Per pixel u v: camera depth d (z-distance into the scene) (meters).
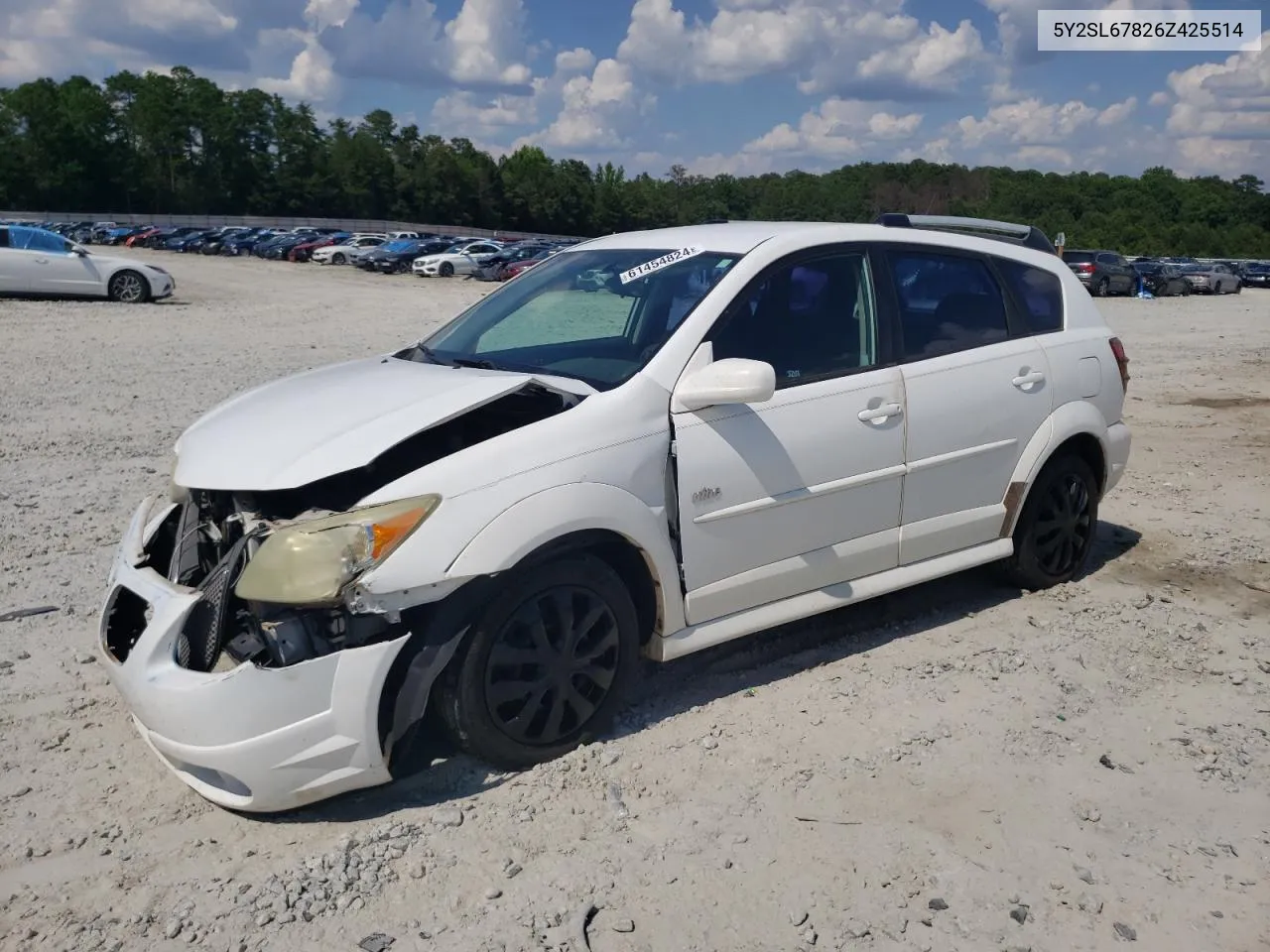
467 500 3.30
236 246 57.72
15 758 3.67
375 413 3.52
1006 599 5.26
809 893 2.96
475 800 3.39
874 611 5.08
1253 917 2.90
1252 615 5.17
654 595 3.83
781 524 4.09
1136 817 3.36
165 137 107.69
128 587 3.49
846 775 3.56
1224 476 8.27
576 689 3.62
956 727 3.91
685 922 2.84
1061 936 2.81
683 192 134.00
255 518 3.36
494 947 2.73
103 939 2.77
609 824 3.27
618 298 4.30
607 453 3.60
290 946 2.74
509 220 123.06
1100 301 36.22
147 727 3.23
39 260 22.58
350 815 3.33
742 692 4.18
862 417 4.29
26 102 99.81
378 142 123.94
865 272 4.49
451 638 3.29
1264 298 41.56
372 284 38.19
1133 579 5.68
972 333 4.86
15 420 9.62
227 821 3.31
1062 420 5.09
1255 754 3.78
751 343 4.08
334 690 3.14
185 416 9.95
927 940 2.79
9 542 5.99
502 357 4.23
